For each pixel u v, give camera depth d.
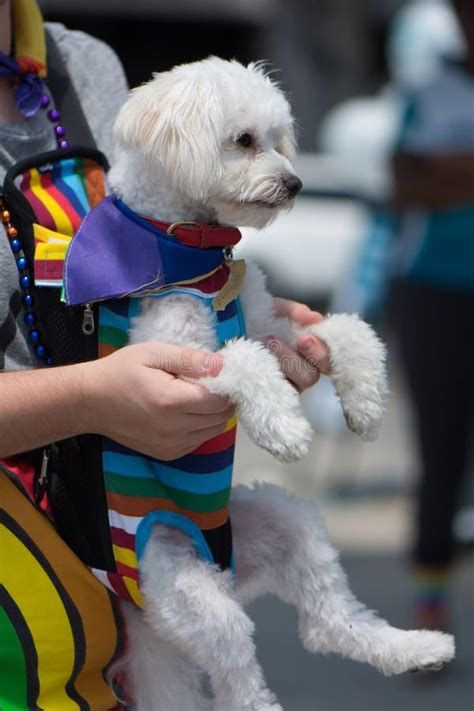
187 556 3.81
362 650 4.18
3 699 3.49
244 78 4.20
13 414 3.42
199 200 3.98
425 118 8.74
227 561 3.96
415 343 8.60
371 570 10.34
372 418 4.09
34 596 3.53
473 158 8.45
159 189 3.91
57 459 3.74
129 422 3.47
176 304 3.78
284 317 4.21
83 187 4.00
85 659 3.62
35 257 3.68
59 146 4.03
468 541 10.12
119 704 3.79
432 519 8.52
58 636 3.56
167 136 3.89
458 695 8.02
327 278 18.92
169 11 25.78
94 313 3.75
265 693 3.85
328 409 13.90
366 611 4.23
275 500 4.25
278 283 18.89
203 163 3.90
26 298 3.71
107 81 4.39
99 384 3.44
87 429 3.51
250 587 4.25
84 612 3.63
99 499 3.69
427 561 8.56
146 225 3.81
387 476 13.06
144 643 3.94
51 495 3.74
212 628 3.76
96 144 4.18
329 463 13.34
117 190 3.92
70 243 3.70
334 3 28.03
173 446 3.53
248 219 4.15
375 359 4.11
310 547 4.19
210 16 26.11
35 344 3.73
